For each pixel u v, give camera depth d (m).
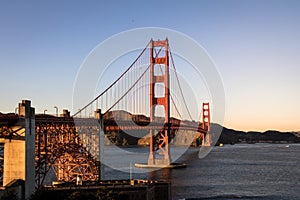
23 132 57.38
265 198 89.25
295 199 88.88
